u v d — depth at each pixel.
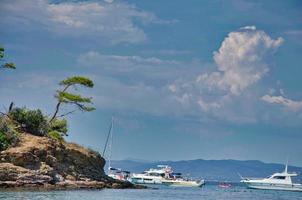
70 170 147.75
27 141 140.50
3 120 144.50
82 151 156.75
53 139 148.12
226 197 174.12
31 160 134.00
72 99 170.50
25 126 153.50
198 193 191.50
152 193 159.50
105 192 141.50
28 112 154.75
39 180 133.25
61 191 131.25
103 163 166.50
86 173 155.12
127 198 123.56
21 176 129.62
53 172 138.62
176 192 185.00
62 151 146.62
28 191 122.75
